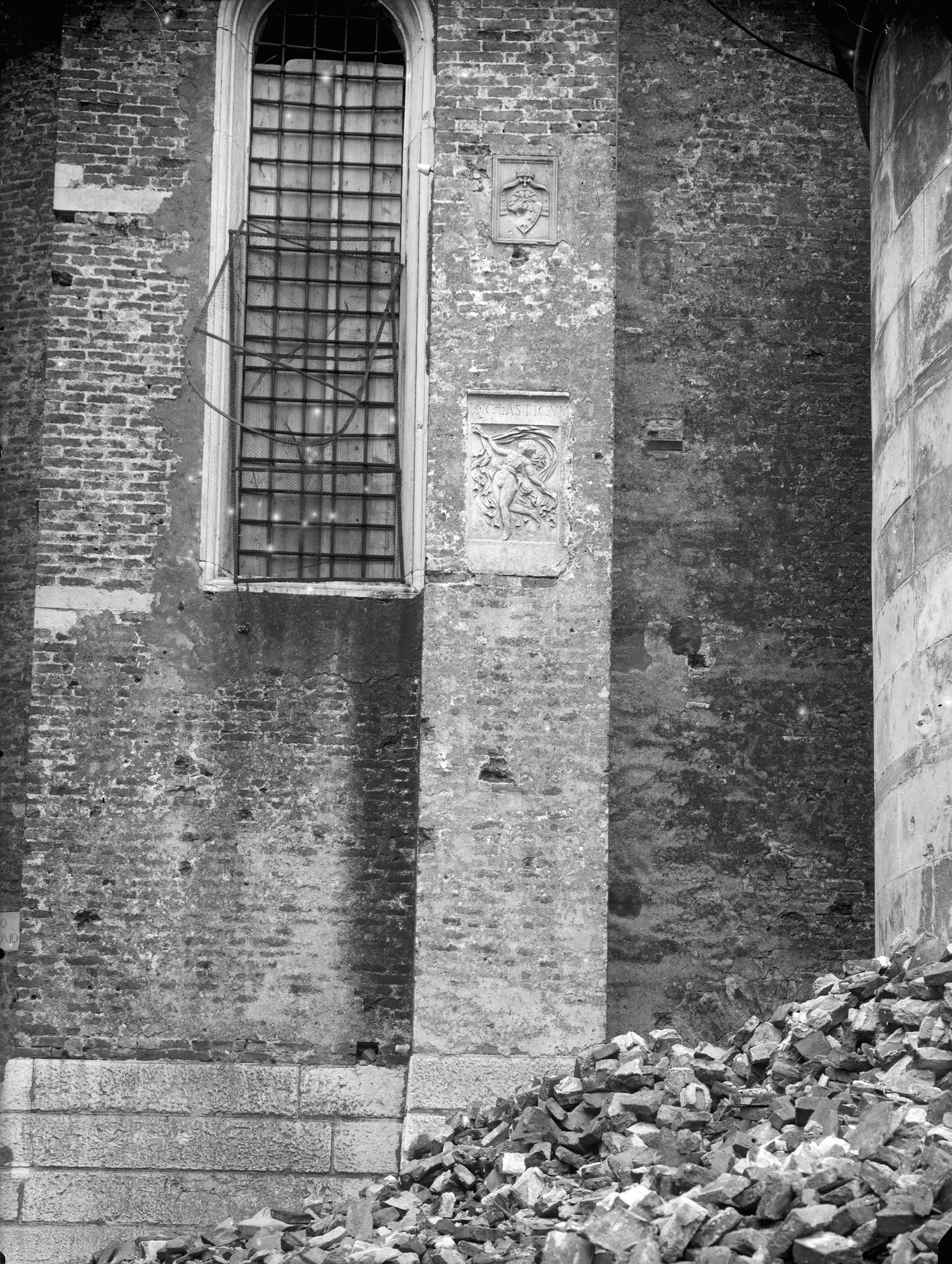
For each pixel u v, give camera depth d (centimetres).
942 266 1149
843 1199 816
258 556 1406
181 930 1323
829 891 1375
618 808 1380
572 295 1380
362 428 1427
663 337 1445
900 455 1189
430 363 1370
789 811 1387
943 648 1107
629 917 1364
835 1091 965
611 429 1363
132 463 1380
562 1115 1083
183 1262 1145
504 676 1325
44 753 1339
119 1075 1297
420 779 1306
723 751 1394
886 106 1260
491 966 1283
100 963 1315
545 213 1389
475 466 1355
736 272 1455
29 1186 1274
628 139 1470
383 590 1381
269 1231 1162
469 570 1340
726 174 1468
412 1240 971
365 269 1441
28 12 1509
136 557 1370
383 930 1331
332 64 1466
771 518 1427
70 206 1403
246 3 1452
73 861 1327
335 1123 1295
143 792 1340
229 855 1335
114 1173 1280
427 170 1419
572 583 1341
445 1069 1266
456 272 1379
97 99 1419
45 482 1371
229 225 1422
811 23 1489
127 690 1352
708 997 1353
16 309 1464
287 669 1364
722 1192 850
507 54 1409
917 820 1120
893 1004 1014
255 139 1453
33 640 1377
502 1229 961
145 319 1398
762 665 1407
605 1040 1273
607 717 1322
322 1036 1314
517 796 1307
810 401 1443
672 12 1490
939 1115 888
